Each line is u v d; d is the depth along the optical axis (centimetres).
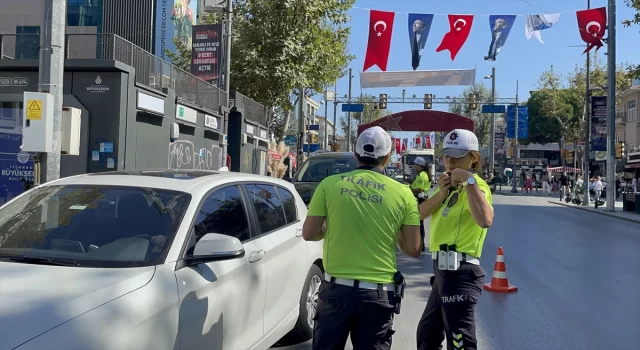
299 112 2725
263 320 450
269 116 2800
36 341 263
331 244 350
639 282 916
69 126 745
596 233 1695
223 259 364
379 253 345
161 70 1545
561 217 2314
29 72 1340
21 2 2302
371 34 1454
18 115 1341
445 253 407
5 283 312
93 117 1305
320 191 363
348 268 342
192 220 390
